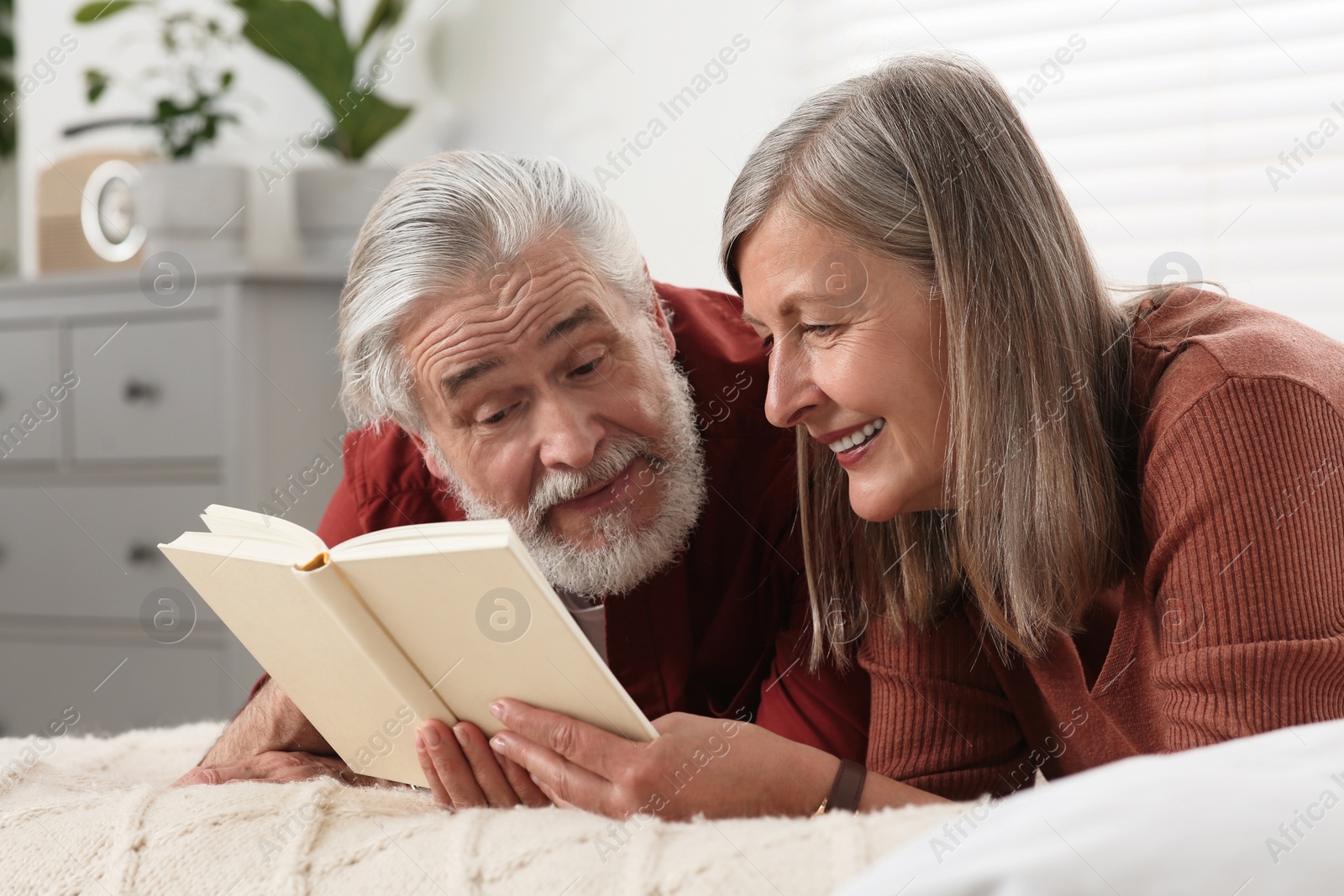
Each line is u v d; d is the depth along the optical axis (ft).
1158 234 6.05
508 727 2.46
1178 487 2.46
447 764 2.53
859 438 2.92
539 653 2.28
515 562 2.10
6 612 8.09
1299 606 2.31
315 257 7.75
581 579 3.51
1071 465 2.68
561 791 2.46
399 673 2.43
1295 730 1.48
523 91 7.60
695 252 6.89
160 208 7.78
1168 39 5.93
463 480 3.49
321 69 7.63
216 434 7.43
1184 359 2.59
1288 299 5.85
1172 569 2.46
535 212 3.24
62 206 8.50
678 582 3.73
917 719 3.19
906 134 2.69
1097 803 1.26
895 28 6.41
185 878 1.95
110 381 7.73
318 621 2.39
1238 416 2.40
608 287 3.37
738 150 6.16
